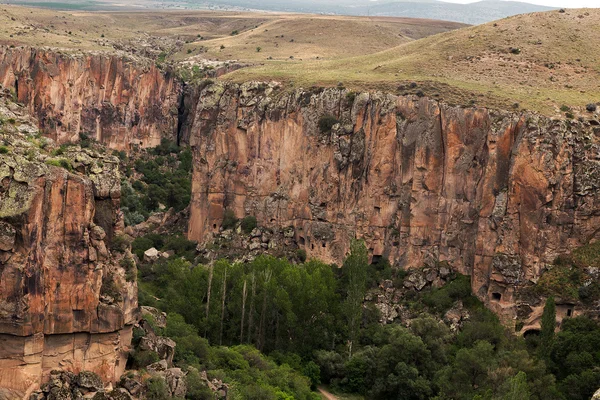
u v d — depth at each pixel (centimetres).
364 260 12206
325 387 11144
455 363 10512
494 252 12900
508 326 12244
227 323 11469
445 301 12875
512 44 17175
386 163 14362
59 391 6166
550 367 10744
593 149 13000
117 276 6712
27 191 6094
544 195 12656
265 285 11488
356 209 14650
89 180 6525
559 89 15188
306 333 11581
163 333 8775
